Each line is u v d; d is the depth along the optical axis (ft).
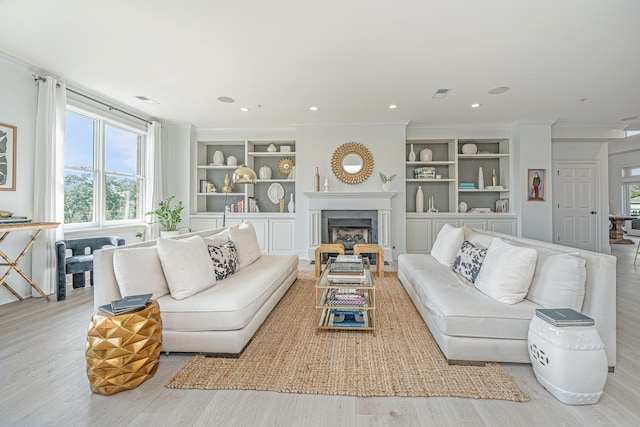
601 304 5.93
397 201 18.11
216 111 16.05
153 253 7.20
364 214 17.88
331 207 17.89
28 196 11.01
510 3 7.35
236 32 8.59
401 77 11.65
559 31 8.54
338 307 7.77
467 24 8.20
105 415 4.83
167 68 10.92
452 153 19.31
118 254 6.62
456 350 6.27
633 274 14.39
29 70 10.92
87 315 9.20
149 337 5.71
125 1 7.27
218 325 6.52
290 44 9.23
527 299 6.77
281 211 19.77
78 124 13.25
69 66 10.78
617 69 10.98
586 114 16.65
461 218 18.62
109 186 14.94
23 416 4.78
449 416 4.81
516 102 14.62
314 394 5.39
